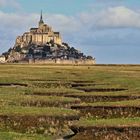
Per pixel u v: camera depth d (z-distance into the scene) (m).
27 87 108.81
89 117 63.84
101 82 128.12
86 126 49.22
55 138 50.38
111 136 46.91
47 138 47.78
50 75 172.38
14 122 55.06
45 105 72.06
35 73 191.00
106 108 65.44
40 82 123.50
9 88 102.44
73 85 120.44
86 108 66.19
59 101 73.56
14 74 175.38
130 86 109.00
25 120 55.41
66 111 60.78
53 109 62.75
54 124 55.16
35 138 45.56
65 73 198.12
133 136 46.62
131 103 67.88
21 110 60.56
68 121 56.19
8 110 60.19
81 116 63.69
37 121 55.38
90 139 47.00
